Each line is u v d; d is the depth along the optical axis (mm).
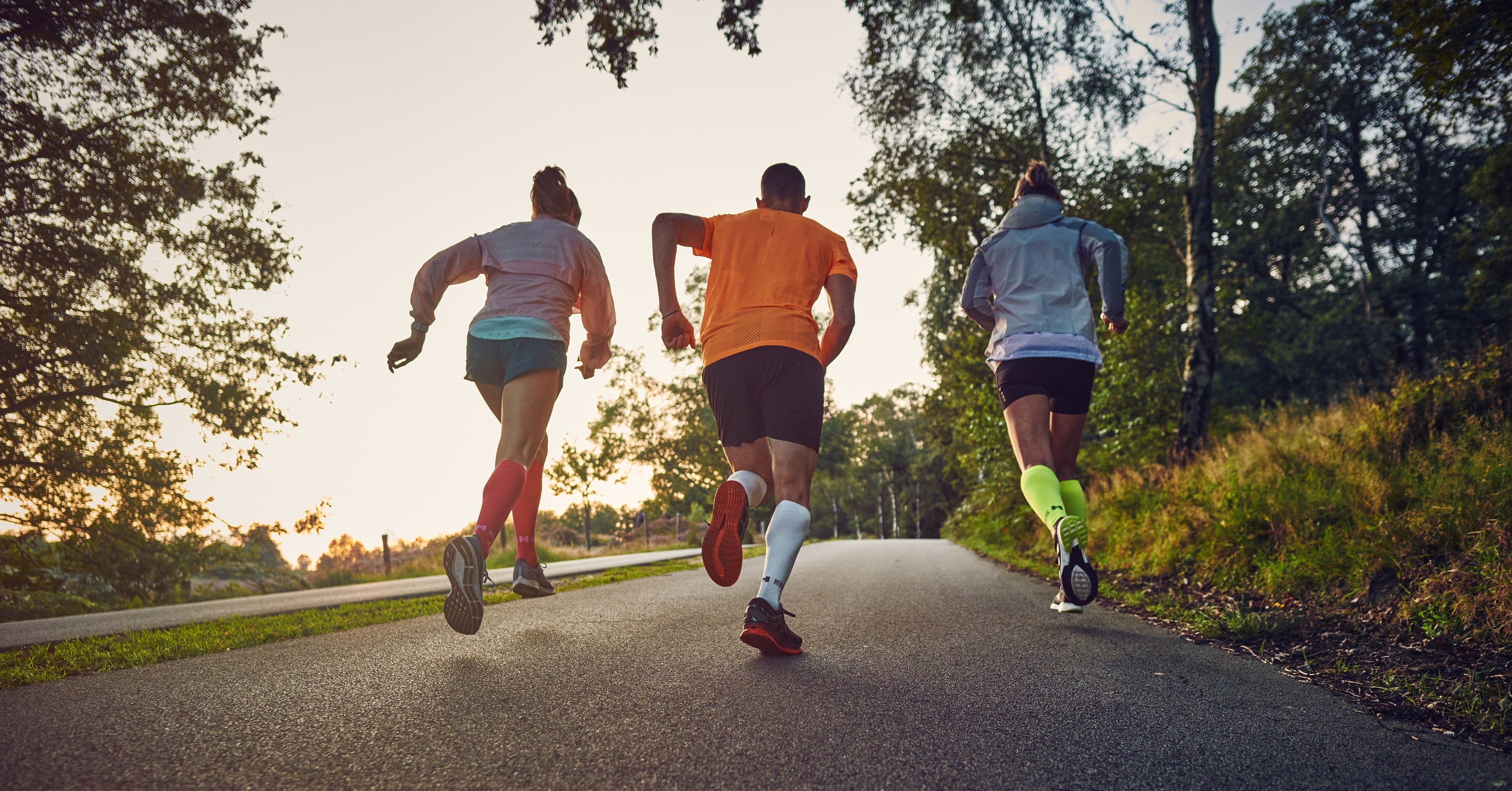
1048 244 3572
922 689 1962
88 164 13227
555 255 3184
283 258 15055
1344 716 1778
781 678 2088
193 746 1486
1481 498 3365
